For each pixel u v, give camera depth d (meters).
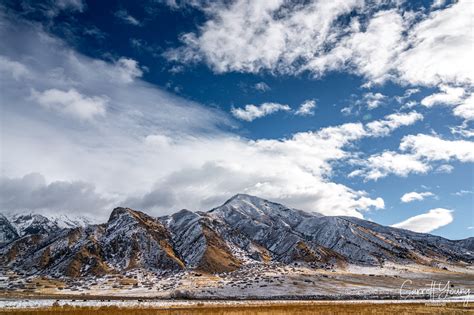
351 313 91.44
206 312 94.56
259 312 91.94
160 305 140.25
